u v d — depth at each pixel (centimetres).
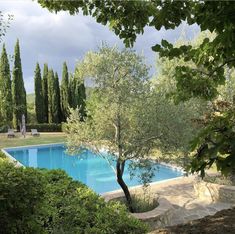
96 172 1898
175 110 948
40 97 3903
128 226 545
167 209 885
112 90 965
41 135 3303
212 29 242
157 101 952
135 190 1125
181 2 279
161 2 286
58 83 3950
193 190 1231
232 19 224
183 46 291
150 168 972
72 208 547
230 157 224
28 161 2289
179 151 952
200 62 292
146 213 849
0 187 427
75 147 1050
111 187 1575
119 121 976
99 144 1023
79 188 636
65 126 1058
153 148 974
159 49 296
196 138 239
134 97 959
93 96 1012
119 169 999
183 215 966
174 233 471
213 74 311
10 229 430
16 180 441
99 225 526
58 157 2405
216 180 1145
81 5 322
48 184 622
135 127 975
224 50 270
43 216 505
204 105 1072
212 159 235
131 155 979
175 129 936
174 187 1275
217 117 257
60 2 324
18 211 438
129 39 332
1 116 1334
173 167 1683
